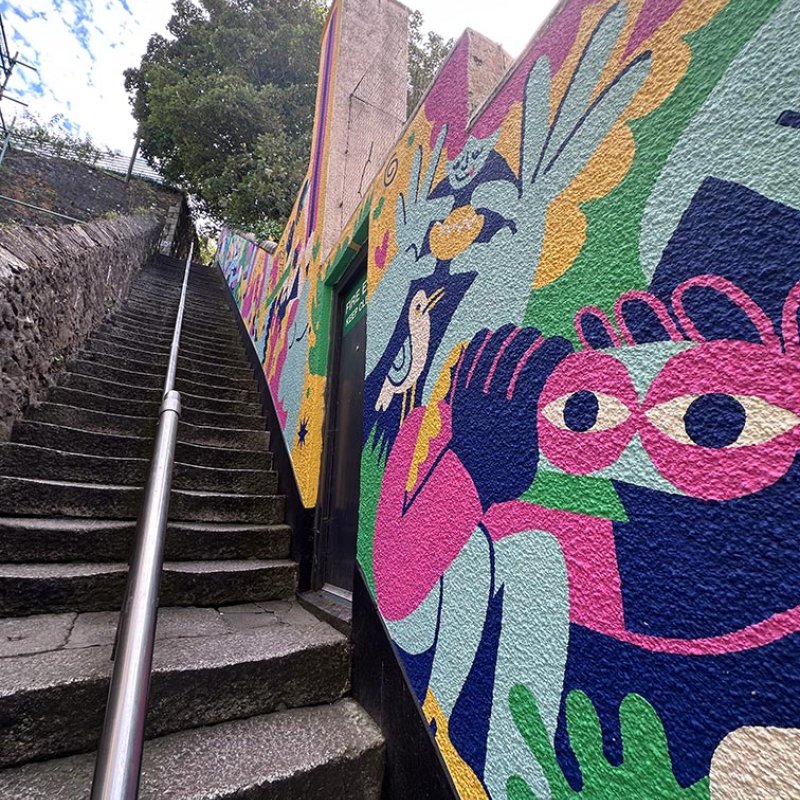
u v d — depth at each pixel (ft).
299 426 9.93
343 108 10.68
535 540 3.05
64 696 4.38
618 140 2.92
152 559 3.40
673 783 2.10
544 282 3.33
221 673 5.07
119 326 17.15
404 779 4.22
